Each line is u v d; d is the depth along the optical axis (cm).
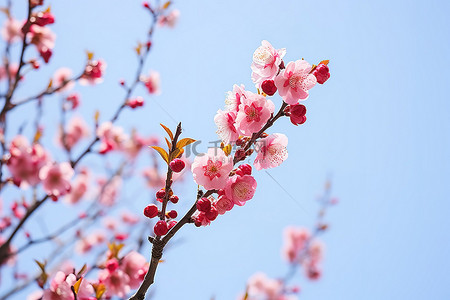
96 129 474
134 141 581
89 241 574
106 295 321
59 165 416
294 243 698
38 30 416
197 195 194
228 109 205
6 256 376
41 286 290
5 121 400
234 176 192
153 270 189
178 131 184
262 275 668
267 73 205
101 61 479
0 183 404
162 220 187
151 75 552
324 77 198
